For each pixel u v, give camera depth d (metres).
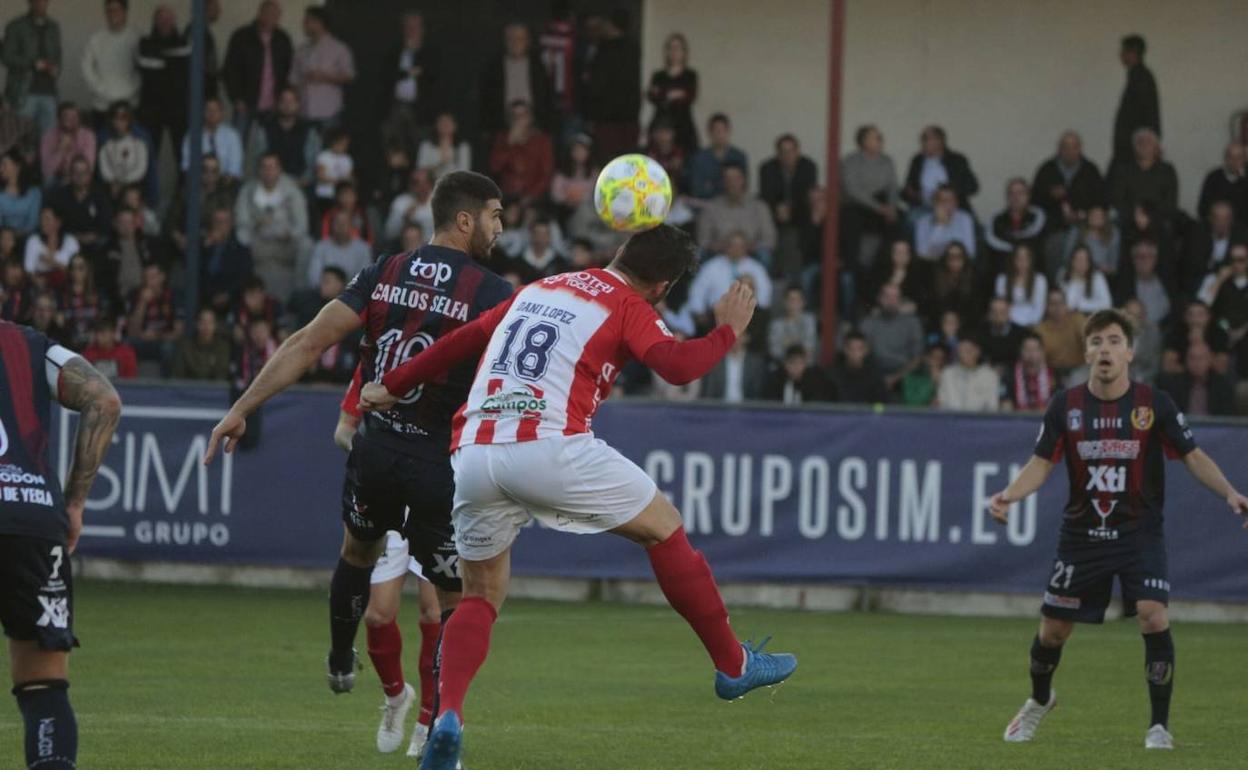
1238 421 42.28
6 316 49.59
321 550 44.34
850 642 37.19
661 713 26.98
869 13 64.38
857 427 43.41
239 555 44.53
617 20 59.25
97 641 34.62
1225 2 63.53
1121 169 57.81
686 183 57.66
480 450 17.95
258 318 49.06
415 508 20.33
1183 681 32.16
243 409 19.92
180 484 44.72
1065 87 64.19
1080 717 27.53
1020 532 42.94
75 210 53.22
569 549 44.12
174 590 43.41
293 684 29.41
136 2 62.19
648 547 18.59
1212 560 42.34
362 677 30.27
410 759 21.89
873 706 28.28
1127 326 24.67
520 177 57.00
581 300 18.11
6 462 15.66
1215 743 24.80
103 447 16.06
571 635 37.25
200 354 49.06
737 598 43.72
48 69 58.03
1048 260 56.56
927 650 36.09
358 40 63.59
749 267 52.81
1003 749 23.77
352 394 21.66
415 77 58.72
